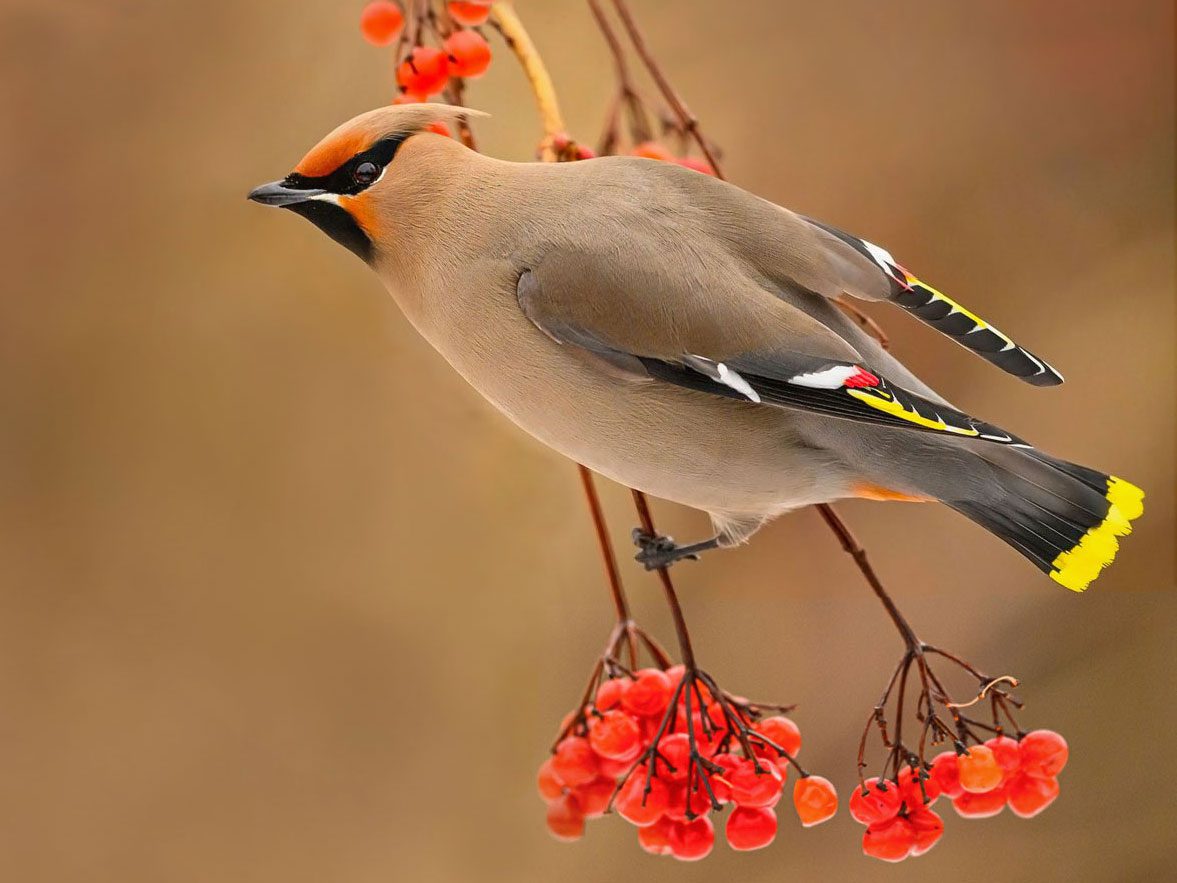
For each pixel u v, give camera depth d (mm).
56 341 11297
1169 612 12695
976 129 13008
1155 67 13117
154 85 11156
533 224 6828
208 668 11453
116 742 11414
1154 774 12578
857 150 12867
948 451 6848
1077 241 13086
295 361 11453
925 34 12945
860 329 7020
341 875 11516
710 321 6684
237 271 11328
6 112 11078
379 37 7977
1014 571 12859
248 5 11156
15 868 11297
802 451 6883
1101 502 6766
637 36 7465
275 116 11234
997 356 6961
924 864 12445
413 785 11586
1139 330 13023
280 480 11469
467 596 11656
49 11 10992
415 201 6828
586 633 12453
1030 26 13047
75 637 11391
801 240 6988
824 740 12391
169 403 11398
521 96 11578
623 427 6859
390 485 11570
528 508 11758
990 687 6484
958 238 12984
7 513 11328
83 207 11219
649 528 7074
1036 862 12414
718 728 6895
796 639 12664
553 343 6781
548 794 7281
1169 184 13125
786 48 12727
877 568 12828
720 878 12359
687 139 8070
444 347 6996
